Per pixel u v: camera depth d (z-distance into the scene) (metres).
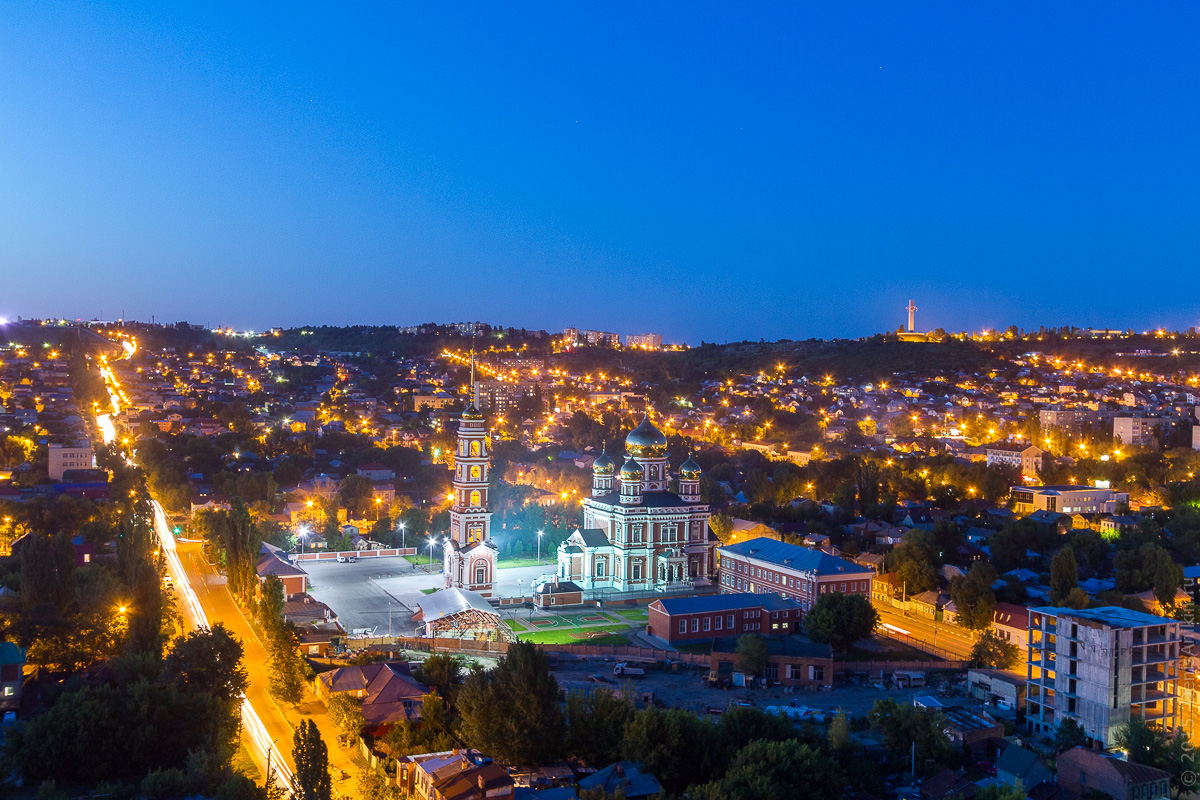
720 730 131.62
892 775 133.75
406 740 128.75
